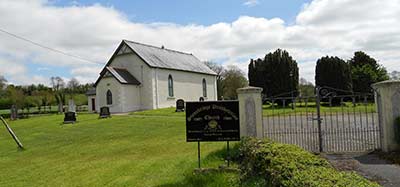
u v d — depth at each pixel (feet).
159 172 34.35
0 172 43.96
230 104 32.42
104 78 149.89
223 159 35.68
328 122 71.92
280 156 21.26
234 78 243.81
